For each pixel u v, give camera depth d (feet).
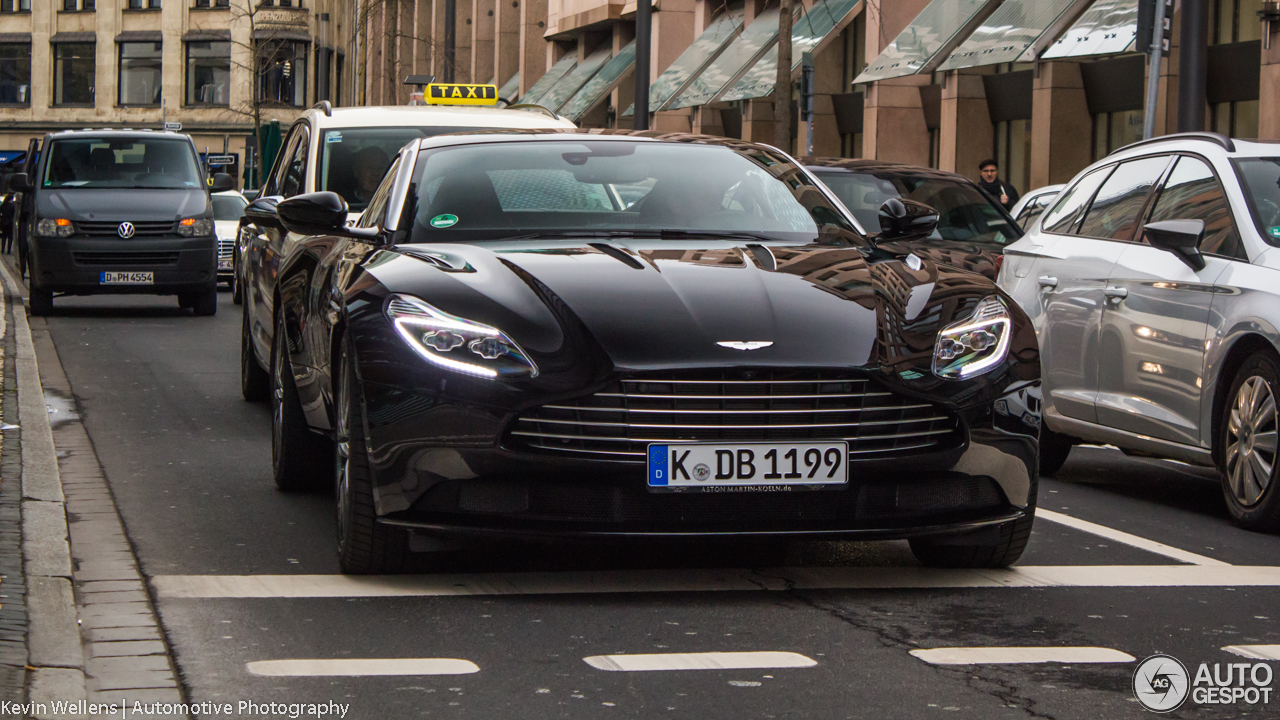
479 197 40.88
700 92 214.69
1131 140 149.07
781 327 32.68
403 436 32.60
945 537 34.55
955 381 33.14
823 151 206.18
